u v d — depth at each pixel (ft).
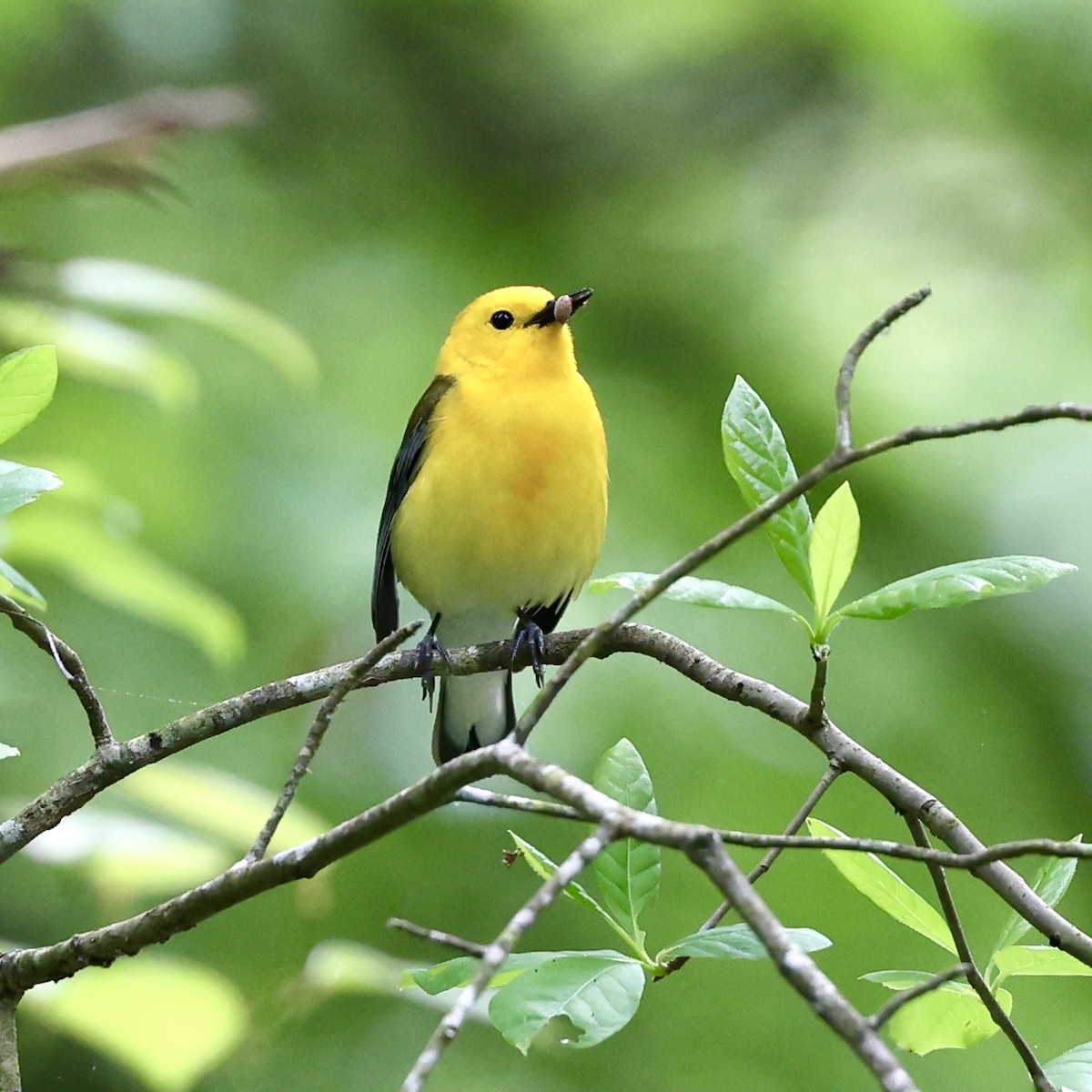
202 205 47.62
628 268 48.29
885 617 15.96
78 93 45.73
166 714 39.75
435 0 47.96
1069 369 47.93
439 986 15.12
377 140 48.80
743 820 41.37
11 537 25.03
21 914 38.40
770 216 49.29
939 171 49.70
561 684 13.94
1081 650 43.86
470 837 42.09
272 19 47.11
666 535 43.75
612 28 48.11
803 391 46.34
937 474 45.44
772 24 47.26
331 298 47.11
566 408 28.76
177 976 22.80
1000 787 42.68
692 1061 39.78
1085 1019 38.99
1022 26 45.50
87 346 27.40
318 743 15.79
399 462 30.86
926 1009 16.76
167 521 41.11
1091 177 48.91
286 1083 37.81
